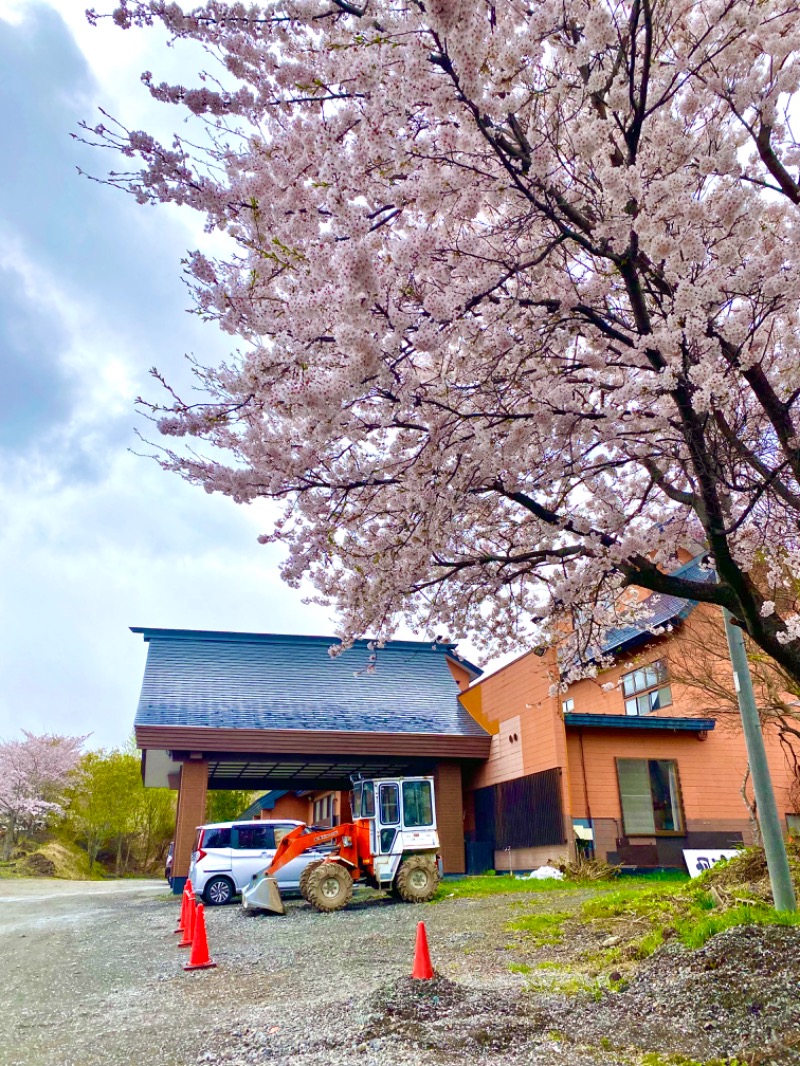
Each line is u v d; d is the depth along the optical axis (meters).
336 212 3.73
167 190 4.11
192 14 3.95
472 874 17.11
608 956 6.43
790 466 4.52
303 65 4.12
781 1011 4.24
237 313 4.47
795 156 5.07
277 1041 4.59
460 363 4.53
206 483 5.17
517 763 16.34
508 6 4.03
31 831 37.56
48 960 8.52
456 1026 4.59
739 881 8.70
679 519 6.37
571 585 5.91
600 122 3.83
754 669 10.30
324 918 10.79
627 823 14.56
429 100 3.68
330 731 16.84
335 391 3.97
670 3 4.41
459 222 4.52
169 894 17.58
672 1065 3.83
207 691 18.11
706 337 4.14
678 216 3.80
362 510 5.82
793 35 4.26
